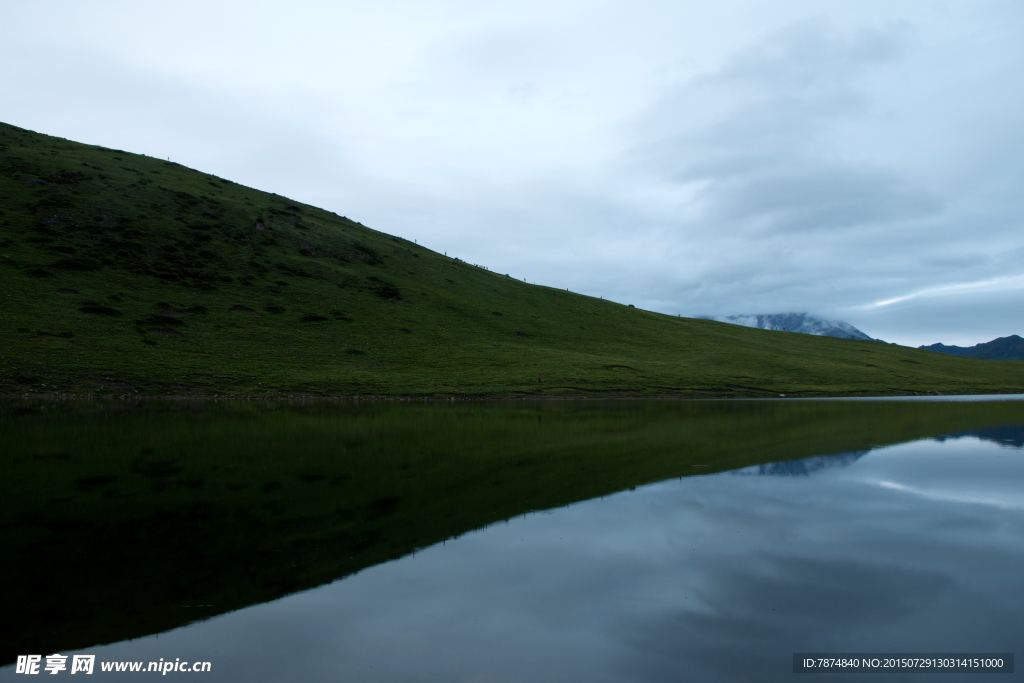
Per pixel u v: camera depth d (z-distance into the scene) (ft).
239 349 177.68
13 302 162.09
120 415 86.94
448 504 32.78
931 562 23.03
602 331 302.04
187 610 18.72
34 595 19.61
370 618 18.15
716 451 55.06
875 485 38.34
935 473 42.96
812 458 50.29
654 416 103.19
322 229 307.58
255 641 16.66
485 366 206.18
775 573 21.93
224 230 260.21
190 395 136.77
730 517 30.04
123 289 191.21
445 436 66.69
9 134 286.05
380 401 147.84
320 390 154.81
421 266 317.63
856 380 258.37
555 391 183.21
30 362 134.72
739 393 209.97
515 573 21.95
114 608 18.70
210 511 30.76
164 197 265.54
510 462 47.70
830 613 18.51
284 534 26.81
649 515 30.48
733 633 16.98
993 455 52.34
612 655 15.85
